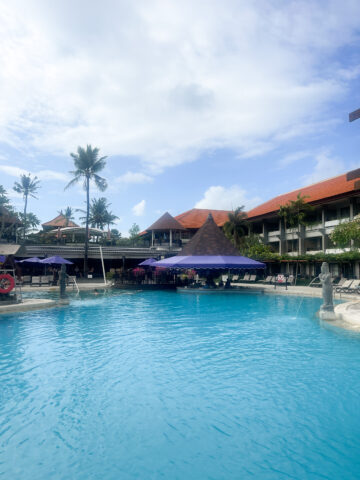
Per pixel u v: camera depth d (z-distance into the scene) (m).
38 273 39.12
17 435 4.51
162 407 5.33
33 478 3.63
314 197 41.72
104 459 3.97
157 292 25.50
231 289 24.80
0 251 19.48
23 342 9.38
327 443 4.29
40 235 58.56
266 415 5.04
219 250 27.89
